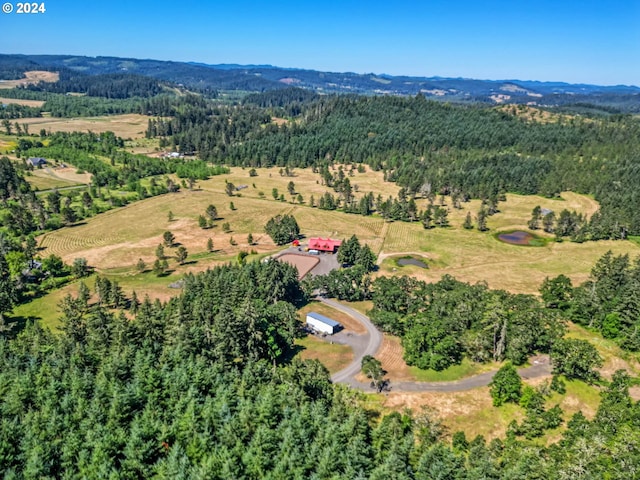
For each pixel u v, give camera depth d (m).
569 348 90.88
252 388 75.69
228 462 56.88
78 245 178.88
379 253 174.12
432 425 74.94
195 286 118.56
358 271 136.00
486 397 87.31
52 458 59.28
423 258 169.12
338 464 60.34
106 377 76.62
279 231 182.12
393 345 107.06
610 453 65.06
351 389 88.44
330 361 99.62
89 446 60.47
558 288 123.25
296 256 167.00
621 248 180.00
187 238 189.25
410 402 85.81
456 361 99.12
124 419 67.75
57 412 67.75
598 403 85.56
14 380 73.81
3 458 57.56
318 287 134.38
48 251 171.00
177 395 73.06
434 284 127.94
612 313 109.44
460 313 107.38
